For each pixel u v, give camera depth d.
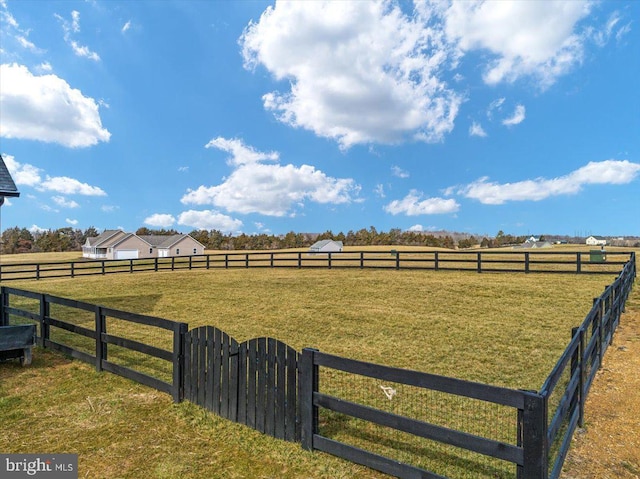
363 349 6.56
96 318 5.41
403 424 2.88
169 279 17.55
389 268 18.64
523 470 2.38
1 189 6.75
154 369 5.74
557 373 2.77
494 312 9.09
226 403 3.93
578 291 11.39
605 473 3.04
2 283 17.52
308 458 3.26
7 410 4.16
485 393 2.55
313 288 13.45
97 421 3.92
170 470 3.10
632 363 5.59
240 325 8.32
